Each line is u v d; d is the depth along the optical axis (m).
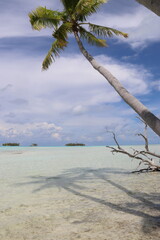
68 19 12.09
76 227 4.57
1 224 4.88
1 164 17.83
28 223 4.90
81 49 9.87
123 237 3.97
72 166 15.70
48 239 4.02
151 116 4.30
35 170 13.93
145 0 3.56
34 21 11.86
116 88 5.98
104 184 9.19
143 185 8.73
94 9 11.88
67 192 7.90
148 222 4.70
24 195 7.54
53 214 5.47
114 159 20.92
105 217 5.12
